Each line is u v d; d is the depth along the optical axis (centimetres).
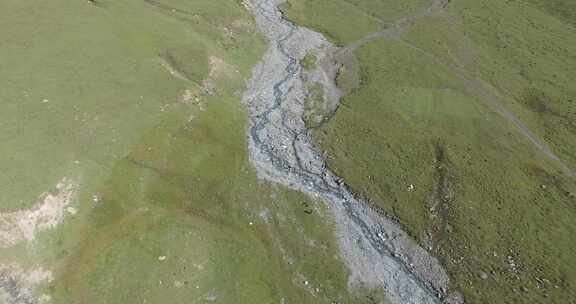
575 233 4088
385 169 4641
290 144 4825
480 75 6188
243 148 4603
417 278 3703
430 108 5497
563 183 4603
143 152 4159
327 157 4741
